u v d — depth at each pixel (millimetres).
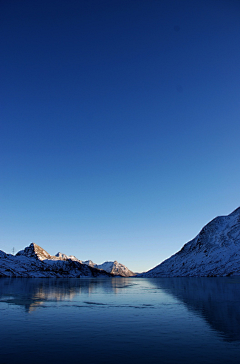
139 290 88562
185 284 117938
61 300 57312
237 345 23812
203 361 19953
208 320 34656
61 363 19703
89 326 31719
